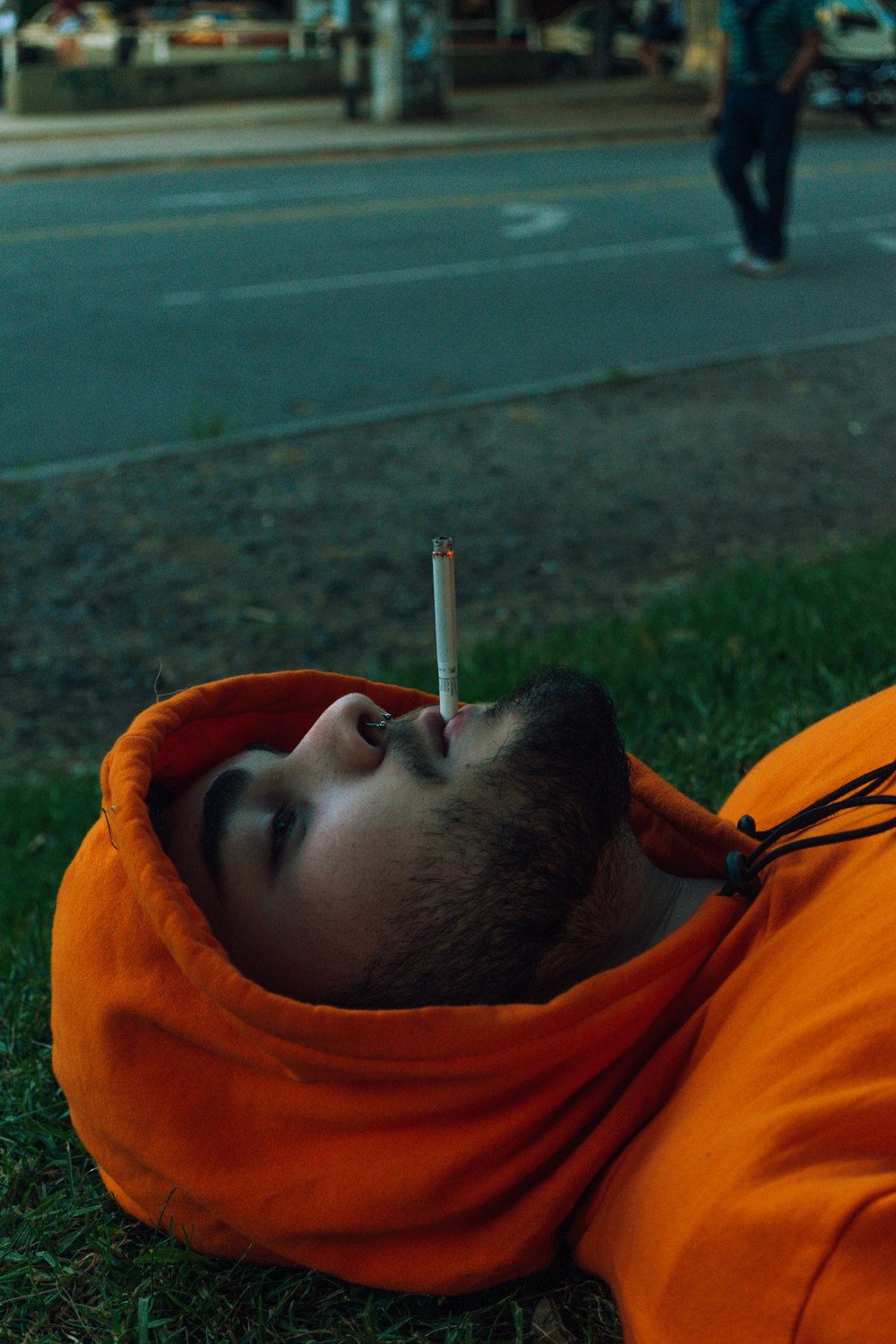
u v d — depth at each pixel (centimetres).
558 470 696
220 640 537
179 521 641
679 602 493
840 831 169
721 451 723
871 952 145
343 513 648
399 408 793
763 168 1087
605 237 1295
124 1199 179
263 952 165
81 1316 173
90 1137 175
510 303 1040
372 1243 159
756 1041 148
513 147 1973
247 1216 158
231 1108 160
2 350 914
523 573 580
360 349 915
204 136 1961
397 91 2103
